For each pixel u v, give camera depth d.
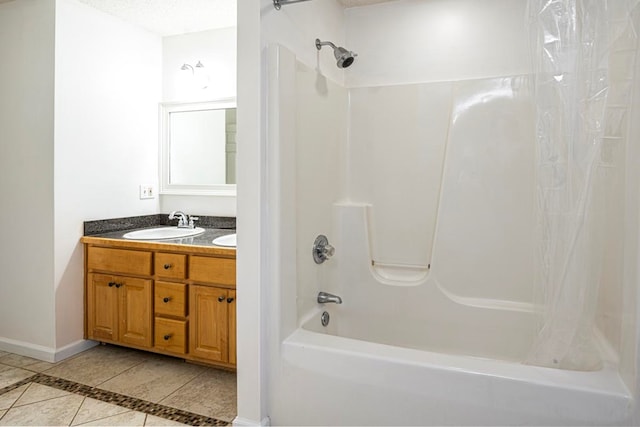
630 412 1.28
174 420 1.99
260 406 1.78
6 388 2.29
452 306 2.27
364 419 1.62
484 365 1.50
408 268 2.47
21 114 2.71
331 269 2.40
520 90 2.19
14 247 2.77
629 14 1.36
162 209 3.38
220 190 3.17
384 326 2.40
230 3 2.72
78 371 2.50
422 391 1.52
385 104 2.50
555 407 1.36
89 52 2.80
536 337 1.70
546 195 1.63
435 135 2.41
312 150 2.13
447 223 2.30
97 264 2.75
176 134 3.32
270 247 1.77
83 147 2.78
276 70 1.73
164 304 2.55
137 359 2.69
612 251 1.49
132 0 2.67
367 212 2.52
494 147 2.23
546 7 1.62
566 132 1.59
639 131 1.25
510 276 2.21
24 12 2.68
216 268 2.40
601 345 1.54
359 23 2.59
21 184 2.73
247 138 1.77
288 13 1.94
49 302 2.64
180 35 3.28
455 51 2.40
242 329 1.81
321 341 1.76
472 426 1.46
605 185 1.54
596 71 1.54
